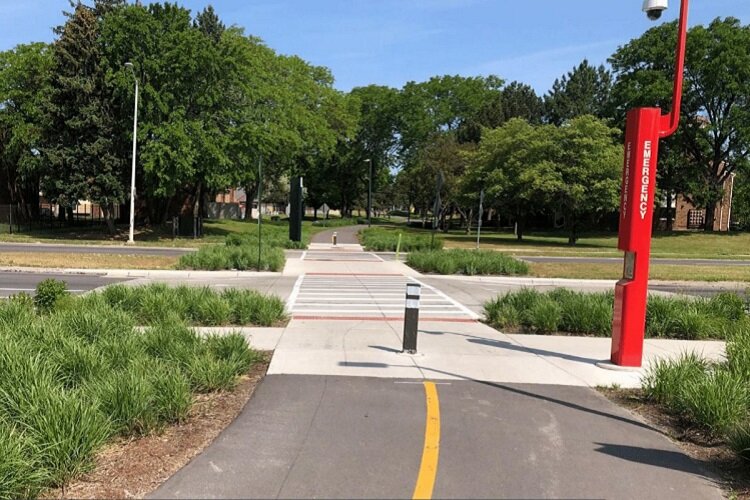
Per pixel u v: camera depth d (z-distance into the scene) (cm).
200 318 1018
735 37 4588
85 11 3578
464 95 7456
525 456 466
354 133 7006
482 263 2192
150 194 3703
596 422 554
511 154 4441
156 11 3628
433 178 5741
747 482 431
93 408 453
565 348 879
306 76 6400
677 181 5125
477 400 610
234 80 3912
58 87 3456
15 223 4259
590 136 4203
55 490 391
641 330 753
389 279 1934
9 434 401
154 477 412
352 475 422
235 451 461
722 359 817
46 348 613
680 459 470
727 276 2284
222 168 3778
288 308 1241
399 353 813
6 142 4106
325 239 4406
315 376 687
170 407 516
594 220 6150
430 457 458
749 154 4838
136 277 1844
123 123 3522
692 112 4969
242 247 2397
